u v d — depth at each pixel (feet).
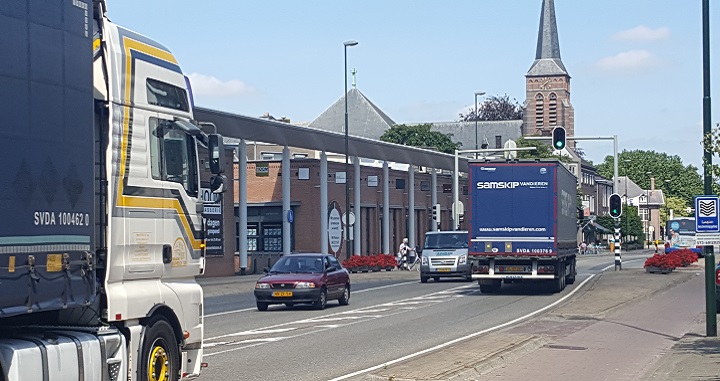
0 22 25.84
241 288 118.73
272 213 187.93
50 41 28.14
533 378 43.45
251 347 55.26
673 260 146.30
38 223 27.12
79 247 29.27
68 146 28.84
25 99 26.78
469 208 101.76
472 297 100.27
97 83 31.96
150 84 34.71
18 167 26.32
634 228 383.45
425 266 131.44
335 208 192.34
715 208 57.88
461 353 49.80
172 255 35.63
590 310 79.25
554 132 125.70
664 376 43.50
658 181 522.47
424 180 237.66
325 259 88.53
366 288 120.78
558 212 100.94
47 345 27.55
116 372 31.35
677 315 77.71
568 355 51.96
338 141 180.04
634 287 110.11
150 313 33.58
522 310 83.15
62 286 28.25
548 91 417.69
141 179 33.73
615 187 143.33
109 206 31.76
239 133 145.59
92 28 30.73
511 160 100.48
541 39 422.82
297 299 82.69
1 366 25.80
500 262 101.65
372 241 211.61
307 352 52.90
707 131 55.77
